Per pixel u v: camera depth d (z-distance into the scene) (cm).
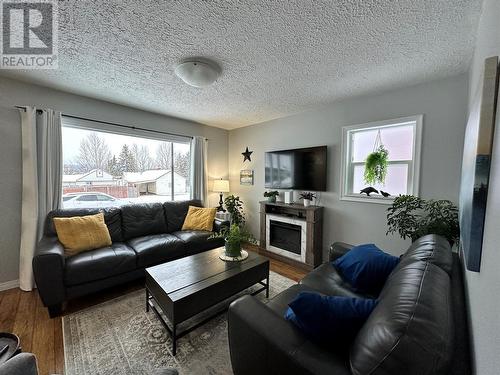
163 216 333
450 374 68
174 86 254
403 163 263
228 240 226
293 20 148
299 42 172
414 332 68
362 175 297
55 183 264
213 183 449
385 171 274
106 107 307
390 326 73
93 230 247
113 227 282
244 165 445
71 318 193
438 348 64
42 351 157
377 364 68
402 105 254
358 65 206
